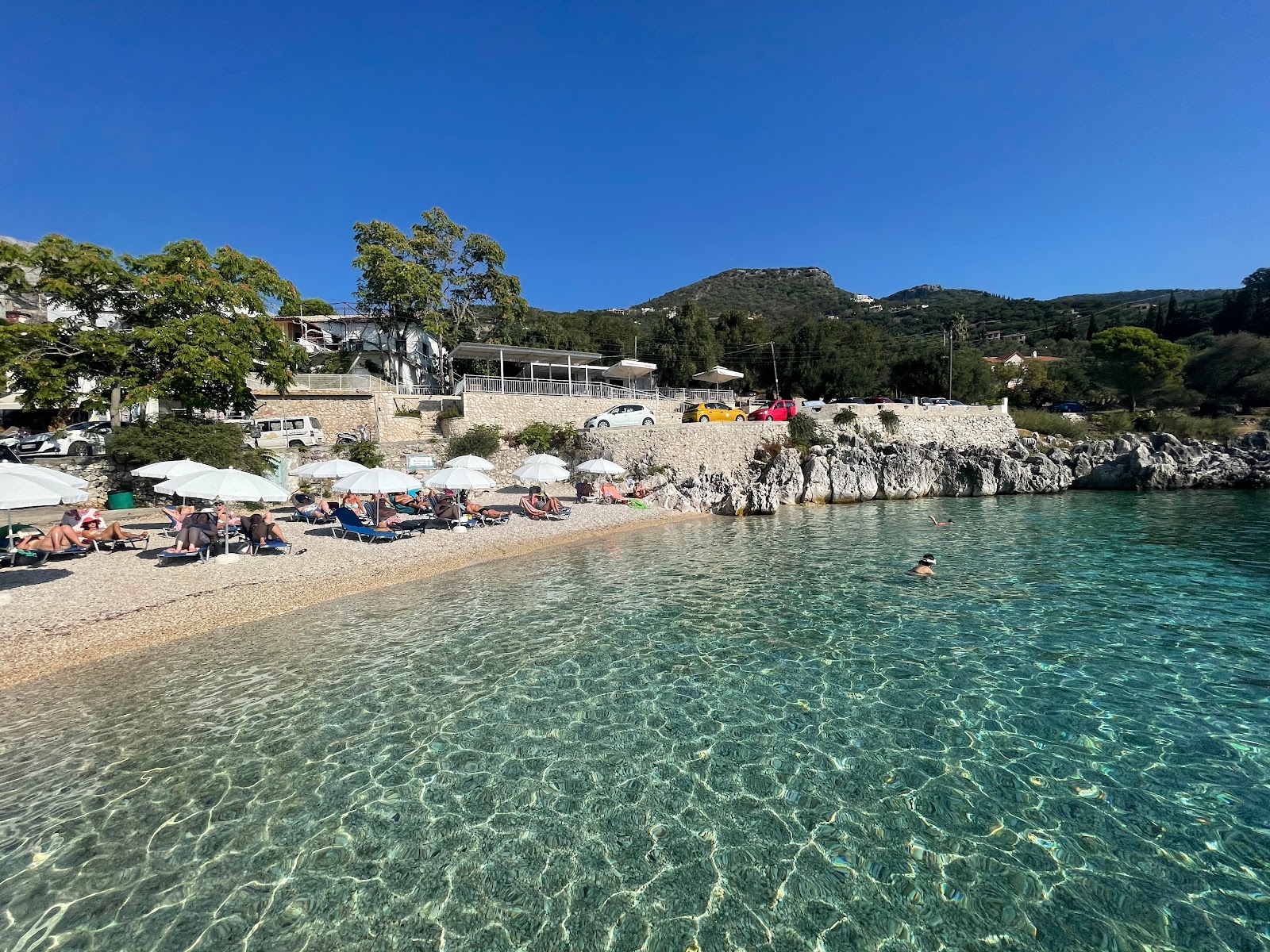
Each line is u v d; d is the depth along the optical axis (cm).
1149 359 5812
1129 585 1304
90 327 2102
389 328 3866
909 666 873
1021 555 1639
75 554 1466
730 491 2639
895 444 3609
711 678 838
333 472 1731
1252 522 2155
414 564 1527
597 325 7131
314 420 2934
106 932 405
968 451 3625
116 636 982
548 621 1100
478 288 4294
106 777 596
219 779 595
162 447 2050
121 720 717
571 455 3212
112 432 2069
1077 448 3919
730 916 421
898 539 1909
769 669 869
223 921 417
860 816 532
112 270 1988
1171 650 920
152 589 1230
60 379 1927
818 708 743
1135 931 403
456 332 4162
